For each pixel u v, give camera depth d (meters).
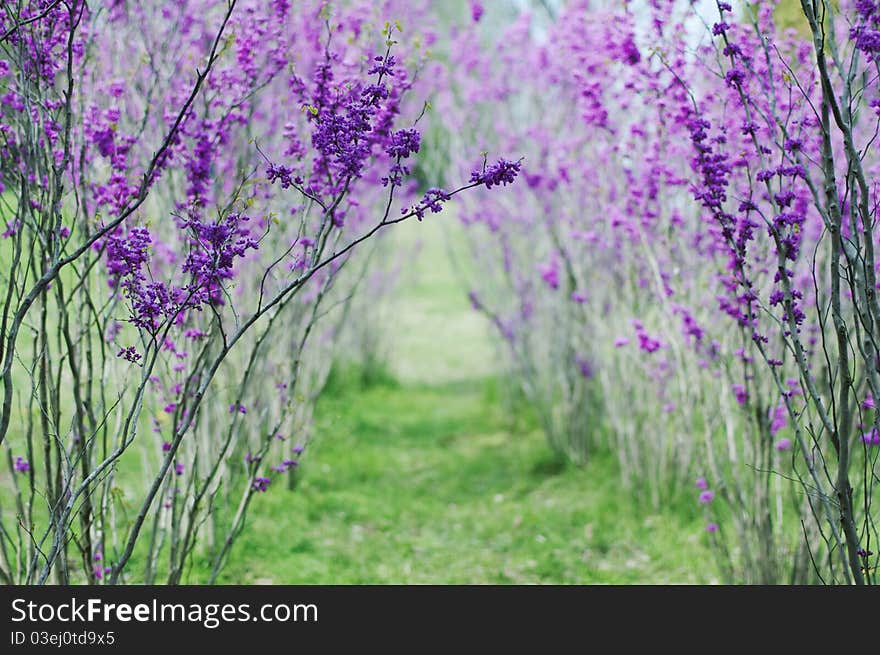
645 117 5.08
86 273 3.50
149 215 4.48
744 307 4.09
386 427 8.62
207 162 3.75
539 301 7.69
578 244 6.66
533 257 7.65
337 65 4.31
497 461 7.65
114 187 3.48
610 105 5.47
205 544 5.30
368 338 10.07
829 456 4.60
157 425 4.07
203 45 4.81
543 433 8.18
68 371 5.61
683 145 4.39
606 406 7.23
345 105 3.13
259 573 5.23
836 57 2.83
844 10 4.07
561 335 7.43
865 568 3.00
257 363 5.54
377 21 5.07
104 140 3.54
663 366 5.78
